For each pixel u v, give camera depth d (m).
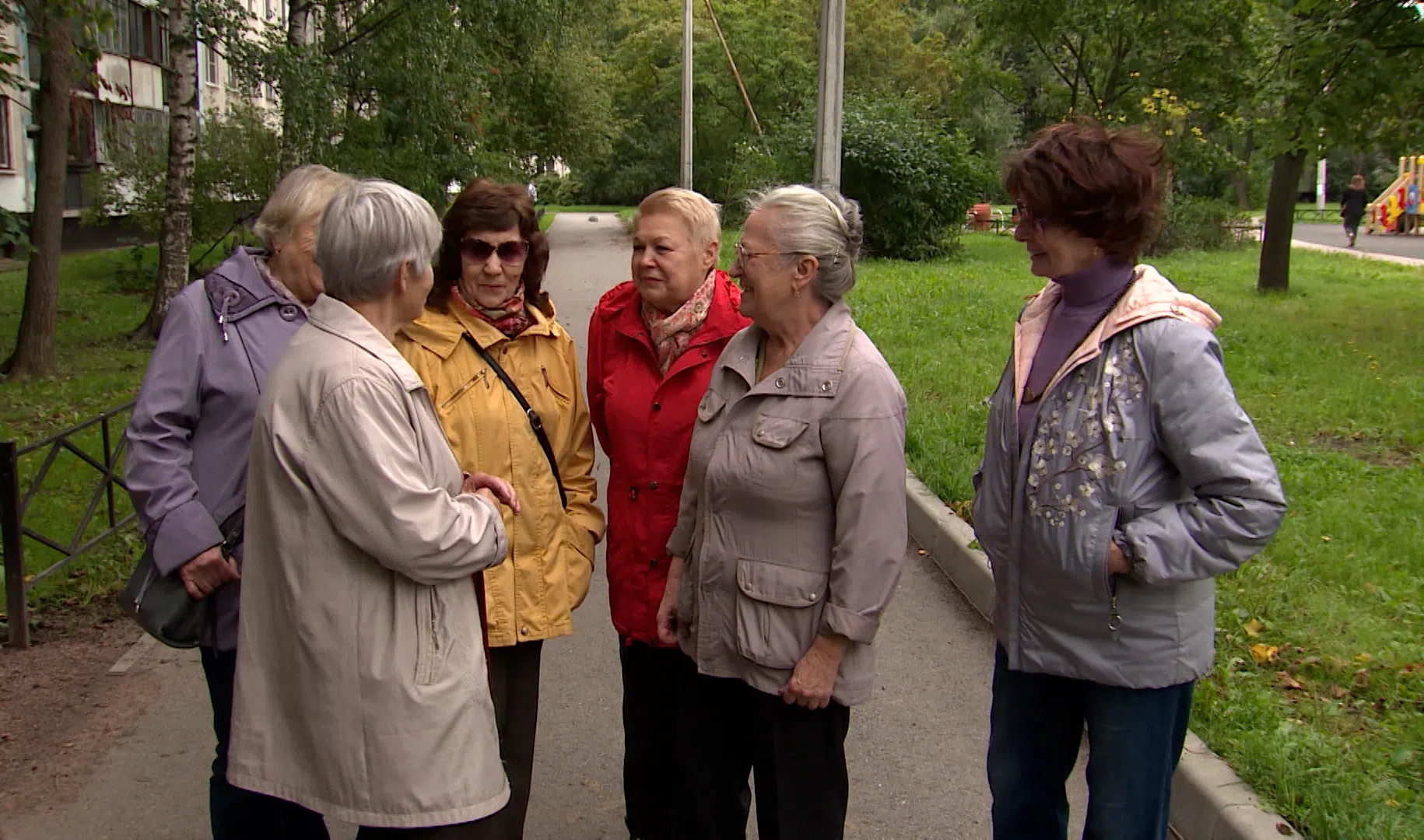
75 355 13.37
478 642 2.43
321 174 2.93
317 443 2.25
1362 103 12.48
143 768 4.04
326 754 2.29
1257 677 4.25
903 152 23.12
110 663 4.95
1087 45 24.73
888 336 12.13
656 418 3.10
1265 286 17.17
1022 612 2.56
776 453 2.68
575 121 28.25
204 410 2.81
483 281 3.01
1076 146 2.40
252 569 2.36
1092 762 2.53
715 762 3.04
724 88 40.66
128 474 2.71
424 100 15.11
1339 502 6.30
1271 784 3.46
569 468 3.26
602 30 31.86
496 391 3.04
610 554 3.25
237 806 2.88
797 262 2.67
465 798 2.31
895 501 2.63
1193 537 2.29
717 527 2.79
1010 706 2.71
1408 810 3.30
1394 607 4.89
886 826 3.64
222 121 18.94
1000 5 23.33
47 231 12.06
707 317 3.07
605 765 4.05
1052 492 2.45
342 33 15.29
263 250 2.96
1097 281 2.46
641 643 3.26
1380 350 11.32
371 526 2.22
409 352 3.01
